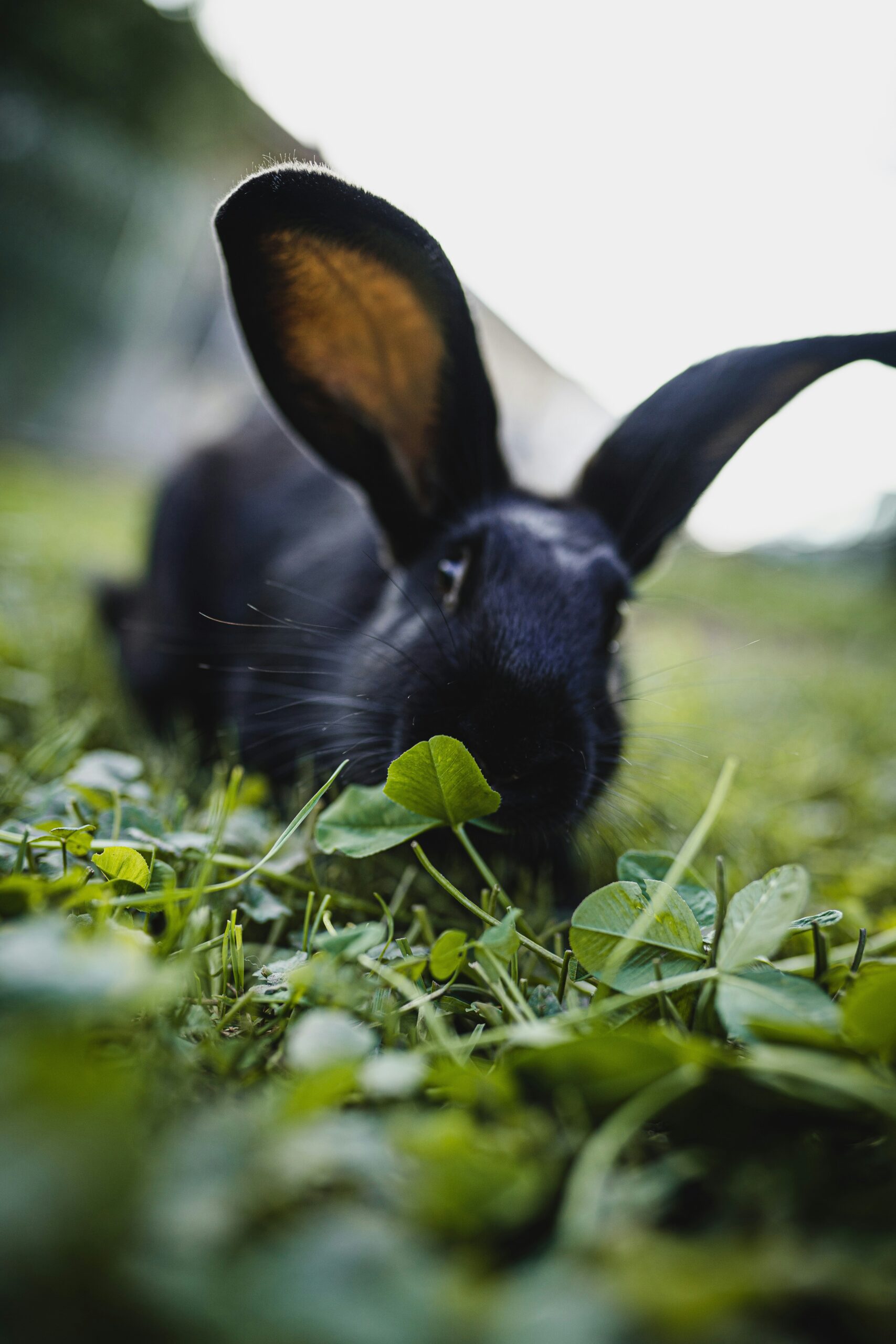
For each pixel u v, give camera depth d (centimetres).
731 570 156
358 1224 11
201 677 42
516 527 30
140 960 13
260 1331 9
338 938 17
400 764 20
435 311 30
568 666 27
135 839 21
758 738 52
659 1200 13
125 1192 9
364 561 35
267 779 33
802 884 17
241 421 50
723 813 36
